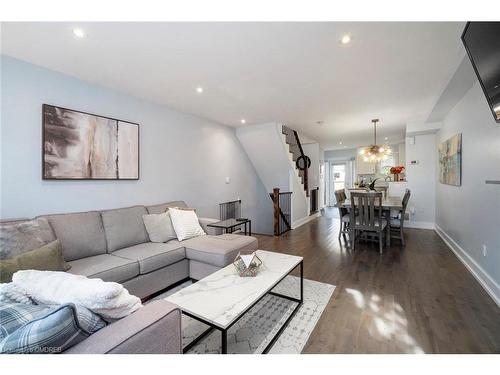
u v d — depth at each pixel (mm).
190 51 2018
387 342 1568
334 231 5086
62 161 2348
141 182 3145
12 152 2059
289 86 2789
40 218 1994
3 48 1927
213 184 4402
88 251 2219
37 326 717
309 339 1621
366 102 3406
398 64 2279
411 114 4090
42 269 1646
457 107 3244
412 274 2705
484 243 2416
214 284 1660
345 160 9469
